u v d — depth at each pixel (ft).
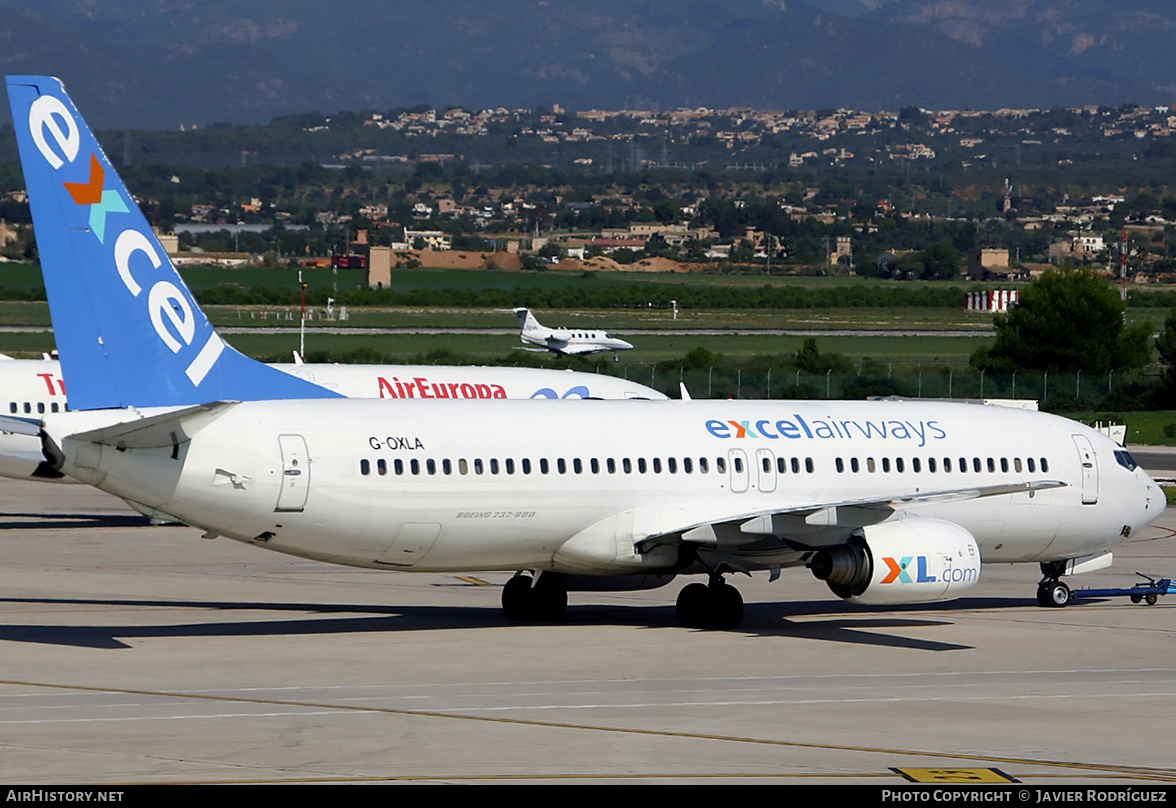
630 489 277.44
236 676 221.05
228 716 191.83
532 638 262.26
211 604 299.17
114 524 443.73
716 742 181.27
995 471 306.14
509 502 268.00
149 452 245.45
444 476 263.08
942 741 184.55
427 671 227.81
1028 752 179.22
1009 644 264.52
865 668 237.86
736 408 296.92
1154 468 647.15
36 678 216.33
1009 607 314.35
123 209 252.42
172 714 192.54
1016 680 229.45
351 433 259.19
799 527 269.03
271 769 163.53
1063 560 318.65
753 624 285.02
